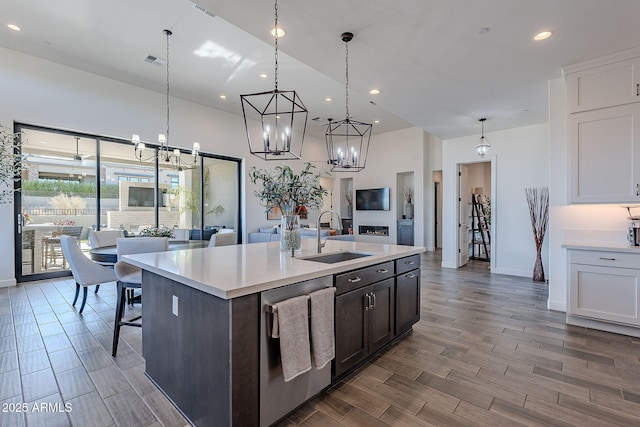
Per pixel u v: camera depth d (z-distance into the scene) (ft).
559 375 7.05
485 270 19.70
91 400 6.10
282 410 5.41
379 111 23.29
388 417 5.62
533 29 8.19
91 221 17.52
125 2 10.99
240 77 17.08
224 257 7.70
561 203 11.55
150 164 19.80
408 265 9.26
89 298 13.01
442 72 10.78
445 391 6.44
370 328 7.50
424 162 28.43
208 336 5.00
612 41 8.75
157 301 6.53
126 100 17.97
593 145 9.78
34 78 14.94
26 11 11.48
